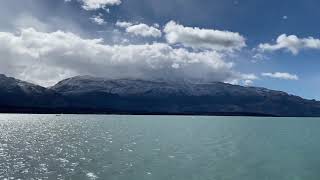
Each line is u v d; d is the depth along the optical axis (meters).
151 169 62.69
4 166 63.78
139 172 59.88
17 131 161.62
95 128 189.75
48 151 86.69
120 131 167.12
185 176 57.50
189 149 94.00
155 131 170.12
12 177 54.59
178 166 66.38
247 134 155.50
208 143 111.19
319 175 60.06
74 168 62.62
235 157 79.94
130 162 70.06
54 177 54.97
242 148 98.25
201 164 69.12
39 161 70.19
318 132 175.25
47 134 144.38
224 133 161.50
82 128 189.12
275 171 63.31
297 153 88.31
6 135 137.75
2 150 88.00
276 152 90.19
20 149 90.69
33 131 162.25
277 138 134.75
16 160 71.19
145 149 92.69
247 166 67.81
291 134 158.88
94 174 57.66
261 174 60.44
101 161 70.88
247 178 57.19
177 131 172.38
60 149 91.19
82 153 83.44
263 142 117.25
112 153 83.81
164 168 63.84
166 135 144.12
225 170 63.47
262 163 71.69
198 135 146.25
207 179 55.59
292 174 60.72
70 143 107.31
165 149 93.19
